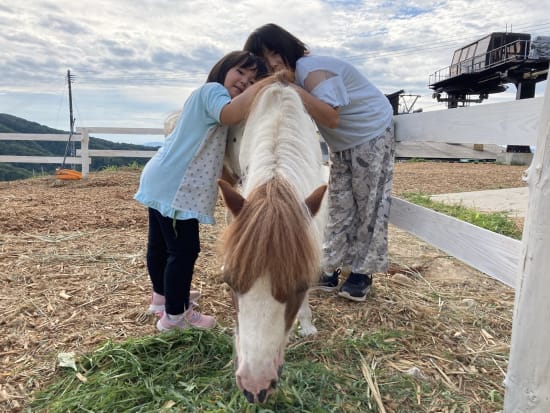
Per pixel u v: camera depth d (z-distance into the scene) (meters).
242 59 2.55
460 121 2.44
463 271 3.79
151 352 2.32
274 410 1.88
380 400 1.97
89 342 2.46
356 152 2.86
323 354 2.39
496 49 20.66
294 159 2.00
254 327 1.54
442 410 1.95
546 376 1.54
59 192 7.56
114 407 1.89
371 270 2.96
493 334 2.64
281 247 1.53
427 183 9.89
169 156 2.44
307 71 2.53
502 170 13.22
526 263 1.56
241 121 2.45
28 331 2.56
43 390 2.03
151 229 2.69
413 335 2.62
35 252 3.97
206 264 3.79
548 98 1.46
